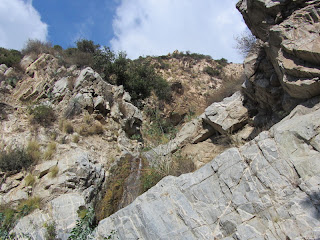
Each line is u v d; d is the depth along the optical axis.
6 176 7.48
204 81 25.84
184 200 5.86
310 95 6.23
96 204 7.63
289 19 6.58
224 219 5.23
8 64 13.00
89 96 11.20
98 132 10.55
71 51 17.62
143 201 6.19
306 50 5.75
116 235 5.96
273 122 8.29
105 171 8.95
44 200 6.90
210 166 6.15
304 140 5.28
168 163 8.48
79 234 5.29
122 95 13.09
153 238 5.54
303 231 4.29
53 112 10.37
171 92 20.22
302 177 4.90
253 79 8.69
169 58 30.72
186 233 5.36
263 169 5.39
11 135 8.80
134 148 11.21
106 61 16.66
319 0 6.27
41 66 13.32
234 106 9.73
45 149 8.67
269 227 4.70
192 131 10.85
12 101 10.76
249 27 8.56
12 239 5.66
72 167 7.79
